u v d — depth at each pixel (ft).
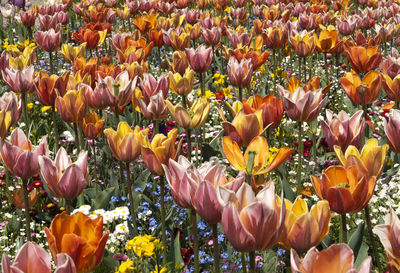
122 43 26.25
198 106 15.57
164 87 18.43
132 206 15.16
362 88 17.15
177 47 26.61
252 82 29.50
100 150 21.11
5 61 23.82
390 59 21.08
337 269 6.84
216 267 9.70
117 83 17.93
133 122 23.48
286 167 19.84
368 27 35.01
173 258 13.83
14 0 45.70
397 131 12.73
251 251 8.27
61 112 17.28
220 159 20.31
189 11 36.65
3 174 19.69
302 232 9.09
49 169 11.75
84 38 28.27
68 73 19.10
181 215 16.46
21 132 13.78
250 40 27.96
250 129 13.43
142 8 41.45
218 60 33.88
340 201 10.28
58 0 45.42
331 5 51.78
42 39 26.55
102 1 52.01
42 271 7.23
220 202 8.29
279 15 36.68
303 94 15.39
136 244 12.30
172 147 12.85
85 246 8.48
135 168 20.26
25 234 17.06
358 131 13.25
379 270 12.50
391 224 8.59
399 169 18.29
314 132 19.08
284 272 14.20
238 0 42.09
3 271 6.86
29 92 21.72
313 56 35.83
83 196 17.80
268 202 8.25
